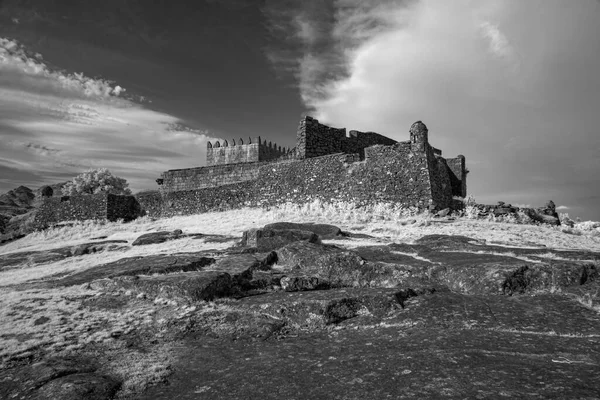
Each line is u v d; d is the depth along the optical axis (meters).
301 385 5.73
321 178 37.50
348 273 12.59
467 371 5.54
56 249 29.06
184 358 7.45
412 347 6.96
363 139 47.38
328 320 9.09
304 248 14.83
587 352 6.25
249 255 15.46
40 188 100.62
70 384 5.95
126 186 72.25
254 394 5.59
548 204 34.62
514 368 5.54
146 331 9.07
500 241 21.11
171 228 36.34
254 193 42.59
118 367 7.00
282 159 43.44
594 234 27.75
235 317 9.59
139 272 13.99
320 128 41.78
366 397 5.09
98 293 12.28
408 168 32.38
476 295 10.16
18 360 7.52
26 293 13.17
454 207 35.47
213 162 71.25
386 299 9.59
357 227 26.67
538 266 10.73
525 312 8.55
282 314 9.47
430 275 12.00
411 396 4.95
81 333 8.96
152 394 5.98
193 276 11.68
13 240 44.56
